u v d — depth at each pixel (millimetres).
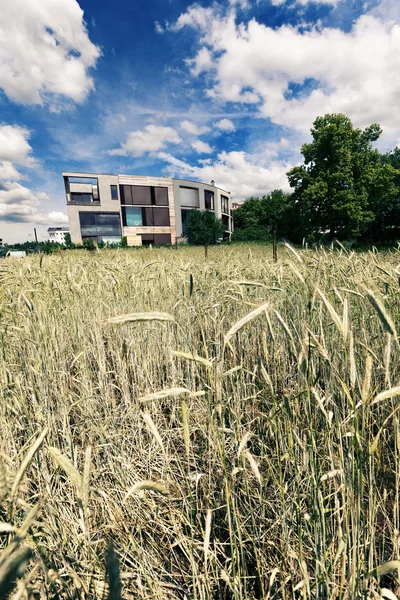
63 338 2820
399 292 1899
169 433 1862
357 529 861
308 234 26500
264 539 1337
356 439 840
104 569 1132
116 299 3191
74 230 37844
